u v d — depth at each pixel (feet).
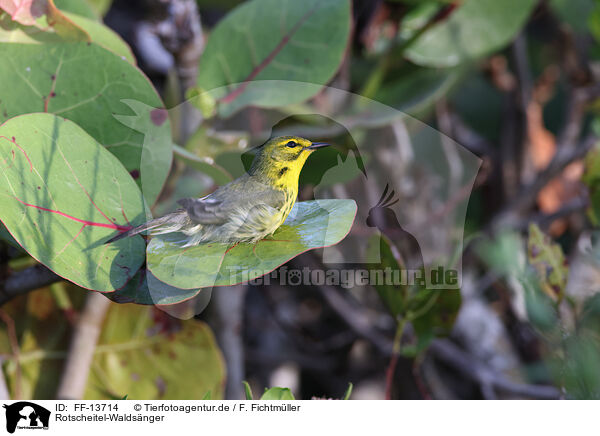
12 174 3.66
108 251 3.71
